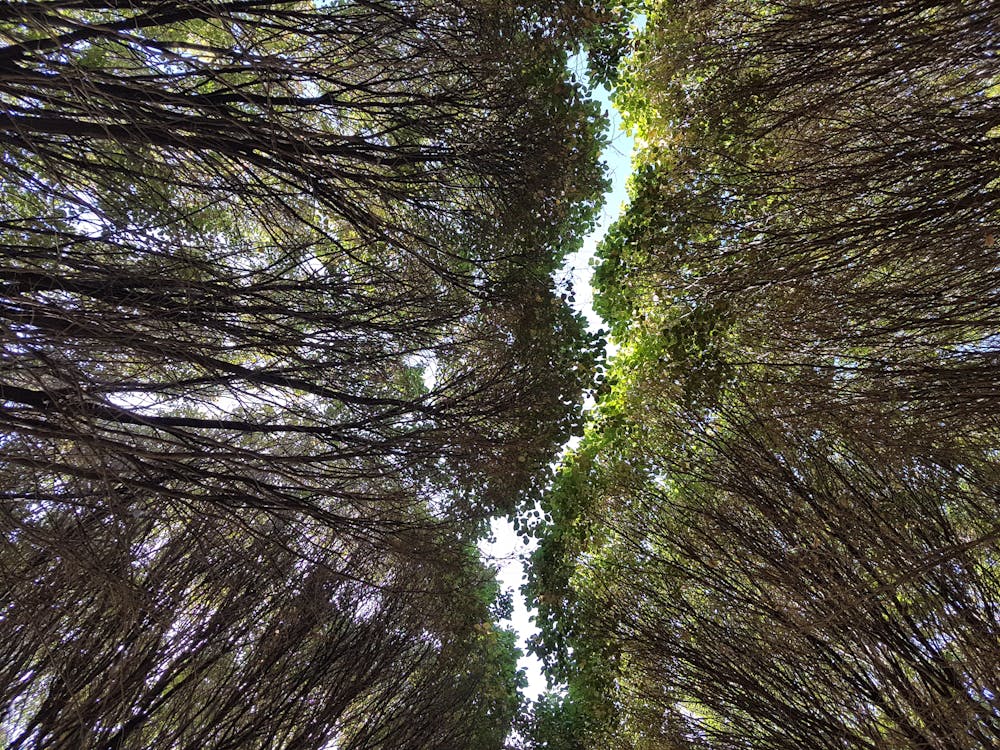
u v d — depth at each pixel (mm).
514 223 7949
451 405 7031
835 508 6613
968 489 6383
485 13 7004
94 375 4648
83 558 4449
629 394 8742
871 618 6340
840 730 6812
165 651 6531
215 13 4090
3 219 5270
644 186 8430
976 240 4543
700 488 8219
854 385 5531
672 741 8539
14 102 4703
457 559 8000
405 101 6641
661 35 7953
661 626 8305
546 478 8445
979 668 5711
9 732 6676
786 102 6059
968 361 4977
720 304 7254
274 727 7355
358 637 8273
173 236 5301
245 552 6215
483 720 9820
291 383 5516
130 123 4398
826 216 5465
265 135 4816
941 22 4539
